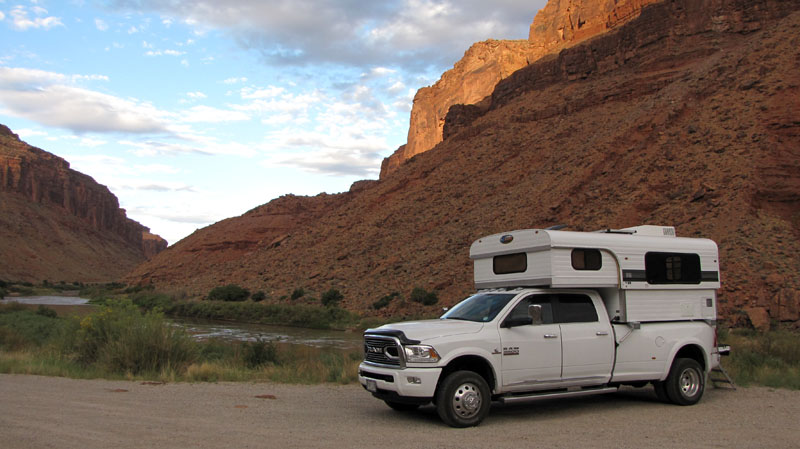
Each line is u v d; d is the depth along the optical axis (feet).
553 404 33.22
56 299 319.06
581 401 34.30
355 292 184.03
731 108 157.28
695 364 33.42
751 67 168.86
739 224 118.42
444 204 234.58
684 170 146.51
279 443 22.11
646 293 32.76
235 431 23.99
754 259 105.50
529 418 28.86
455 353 26.78
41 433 22.77
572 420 28.27
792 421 27.94
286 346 95.76
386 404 32.22
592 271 31.12
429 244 199.31
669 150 158.10
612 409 31.53
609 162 174.29
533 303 29.86
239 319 190.29
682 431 25.53
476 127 297.33
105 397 32.07
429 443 22.77
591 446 22.50
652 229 36.01
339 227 270.67
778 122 139.44
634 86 237.25
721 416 29.35
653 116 178.60
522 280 31.42
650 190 146.72
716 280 35.60
